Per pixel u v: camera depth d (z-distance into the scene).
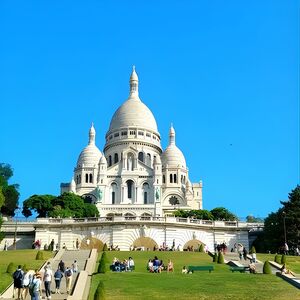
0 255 73.88
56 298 43.41
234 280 51.47
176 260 71.62
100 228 98.62
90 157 190.62
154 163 175.88
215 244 98.31
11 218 115.62
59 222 102.00
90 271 58.03
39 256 69.62
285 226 97.69
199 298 42.81
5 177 139.00
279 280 51.56
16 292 45.06
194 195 194.38
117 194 174.88
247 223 113.06
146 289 46.06
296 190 102.19
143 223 97.50
